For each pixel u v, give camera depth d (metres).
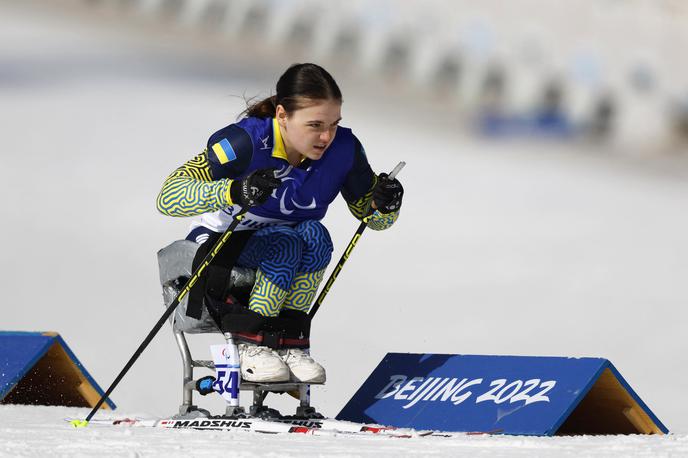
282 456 8.80
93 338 22.61
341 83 77.38
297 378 12.33
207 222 13.24
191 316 12.23
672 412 17.12
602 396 12.09
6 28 83.44
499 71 79.00
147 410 16.50
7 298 26.56
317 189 12.89
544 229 38.00
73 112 56.25
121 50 78.88
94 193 40.28
